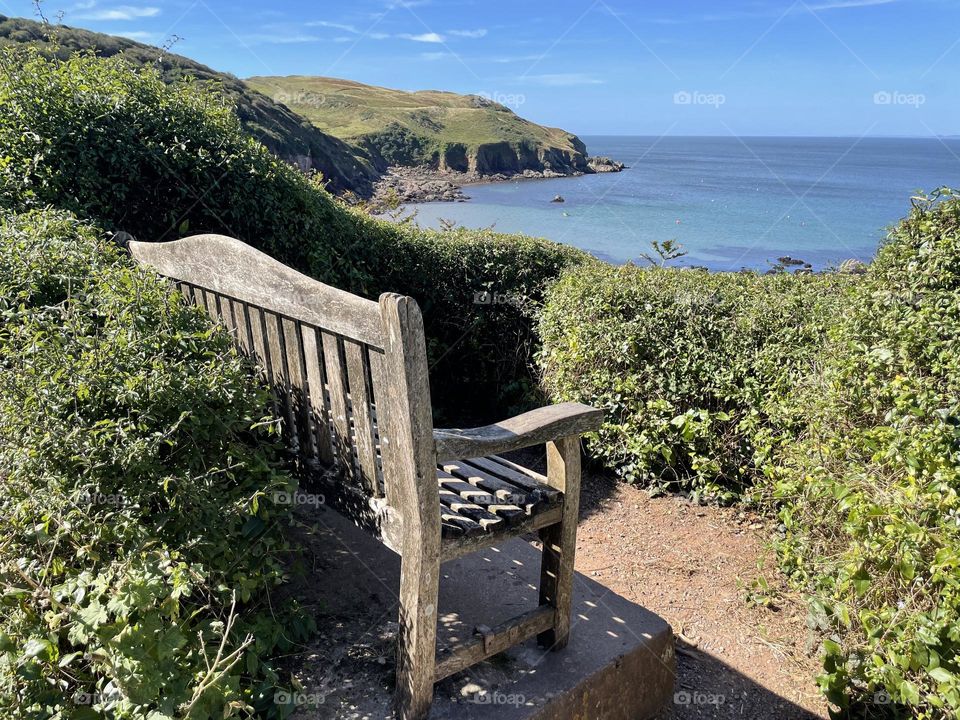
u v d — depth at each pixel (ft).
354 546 9.47
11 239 9.57
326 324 6.70
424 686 6.38
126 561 5.85
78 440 6.35
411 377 5.64
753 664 9.69
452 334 19.51
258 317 8.21
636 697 8.07
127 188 13.67
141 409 6.88
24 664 5.20
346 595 8.41
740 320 14.51
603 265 19.12
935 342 10.60
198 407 7.09
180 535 6.55
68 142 13.12
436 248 19.08
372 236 18.65
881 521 8.54
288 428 8.32
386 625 7.88
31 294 8.77
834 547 9.98
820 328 13.50
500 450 6.38
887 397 10.61
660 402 14.33
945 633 7.30
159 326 7.84
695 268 18.60
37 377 6.81
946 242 11.47
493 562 9.50
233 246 8.02
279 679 6.88
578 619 8.45
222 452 7.38
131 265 10.44
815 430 11.37
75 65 14.14
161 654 5.45
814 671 9.59
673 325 14.89
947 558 7.39
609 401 15.02
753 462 13.61
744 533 13.10
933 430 9.26
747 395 13.50
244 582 6.60
